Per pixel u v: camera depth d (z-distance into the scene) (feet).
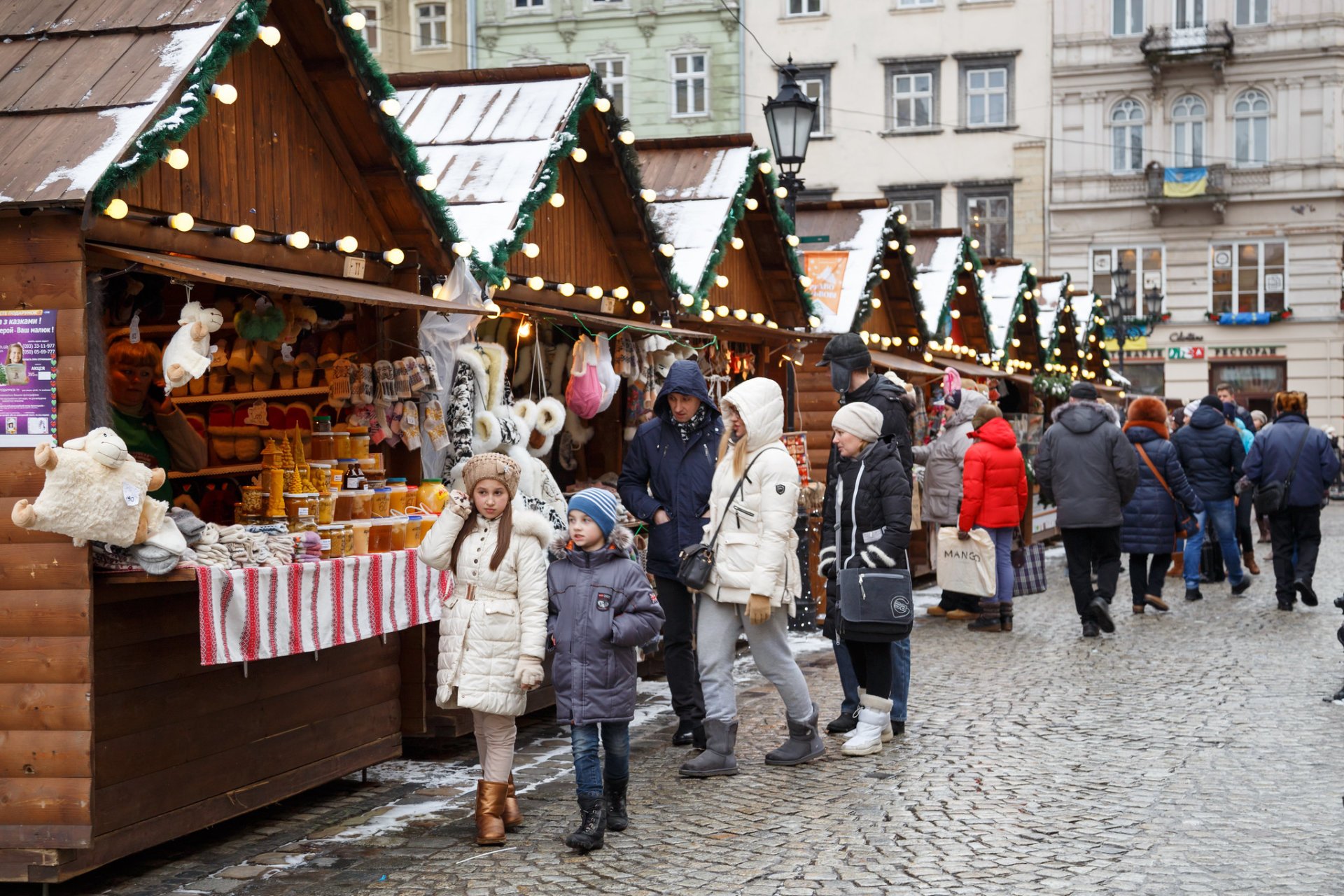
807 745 22.94
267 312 21.04
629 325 29.37
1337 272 127.03
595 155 29.66
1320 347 127.44
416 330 23.26
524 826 19.52
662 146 37.37
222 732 18.75
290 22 20.22
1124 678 30.09
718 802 20.61
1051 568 57.41
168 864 17.95
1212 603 43.93
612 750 18.99
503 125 27.40
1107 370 85.97
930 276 54.19
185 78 17.13
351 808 20.79
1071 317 71.92
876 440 24.08
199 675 18.33
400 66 129.80
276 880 17.20
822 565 25.04
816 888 16.33
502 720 18.83
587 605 18.65
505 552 18.44
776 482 22.04
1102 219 130.62
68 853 16.35
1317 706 26.71
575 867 17.46
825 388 46.21
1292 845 17.65
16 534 16.40
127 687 17.10
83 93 17.19
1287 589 41.39
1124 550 41.29
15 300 16.42
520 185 25.58
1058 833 18.40
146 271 17.31
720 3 128.88
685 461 24.26
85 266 16.43
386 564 20.62
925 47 130.62
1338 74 125.49
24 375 16.39
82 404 16.29
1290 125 126.93
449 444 23.72
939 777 21.71
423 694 23.63
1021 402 69.46
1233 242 128.88
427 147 27.27
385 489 22.24
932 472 41.06
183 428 20.57
